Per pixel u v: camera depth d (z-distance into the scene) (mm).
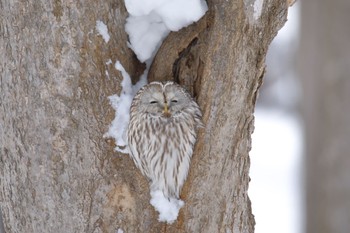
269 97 32031
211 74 10469
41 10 10227
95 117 10383
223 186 10805
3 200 10977
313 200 20203
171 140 10625
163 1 10328
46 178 10469
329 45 19844
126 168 10531
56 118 10328
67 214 10500
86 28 10312
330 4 19797
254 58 10547
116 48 10570
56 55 10258
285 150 28562
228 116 10586
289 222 23906
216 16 10383
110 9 10500
